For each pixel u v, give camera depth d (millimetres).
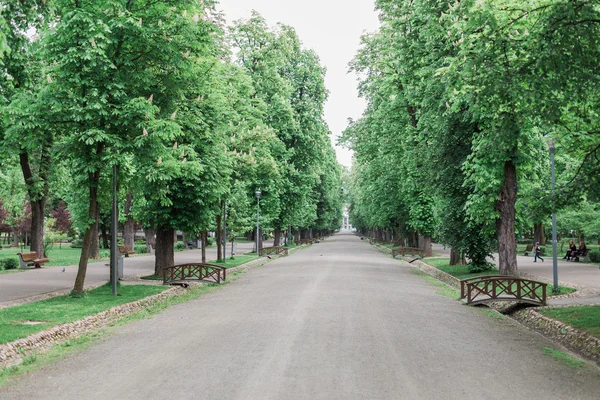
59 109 14438
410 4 26422
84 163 15711
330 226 110938
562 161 27609
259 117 37562
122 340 10492
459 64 11492
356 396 6492
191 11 16734
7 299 15930
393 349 9258
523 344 10344
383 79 32250
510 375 7801
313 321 11992
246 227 41156
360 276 24375
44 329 10727
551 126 11562
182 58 16875
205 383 7141
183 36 16781
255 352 8953
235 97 29328
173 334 10938
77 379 7562
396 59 29578
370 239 94875
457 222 25406
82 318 12273
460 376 7605
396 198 42750
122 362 8547
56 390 7016
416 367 8047
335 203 88250
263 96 42031
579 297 17047
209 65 20266
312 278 23141
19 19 17406
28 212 51156
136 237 73438
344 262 35219
